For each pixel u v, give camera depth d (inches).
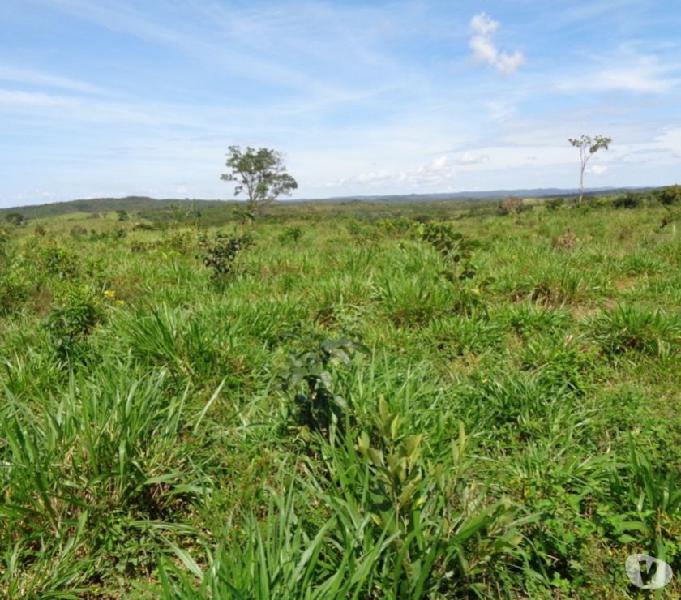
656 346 168.9
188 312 179.3
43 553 85.3
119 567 86.2
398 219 505.7
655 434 119.9
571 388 150.6
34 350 170.1
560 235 455.8
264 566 69.1
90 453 96.2
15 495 91.1
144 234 612.4
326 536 86.6
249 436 121.2
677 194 852.0
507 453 121.3
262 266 319.6
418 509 80.2
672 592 80.5
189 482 105.4
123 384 119.6
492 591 81.7
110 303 229.8
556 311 203.2
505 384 141.5
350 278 248.1
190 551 92.1
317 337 116.3
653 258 310.8
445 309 207.5
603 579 82.6
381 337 184.2
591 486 98.0
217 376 145.9
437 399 131.0
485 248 374.9
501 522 77.9
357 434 110.5
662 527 87.0
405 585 73.9
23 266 310.5
